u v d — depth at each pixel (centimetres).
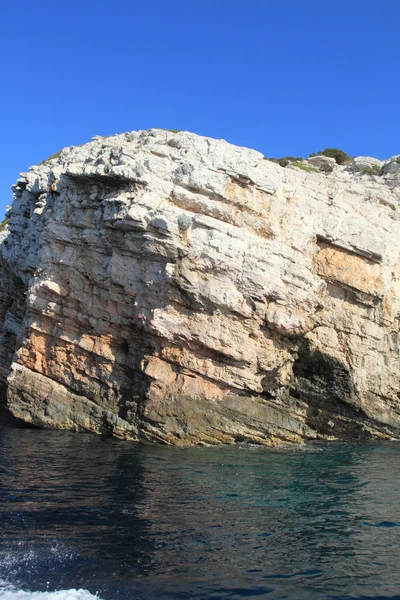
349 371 2944
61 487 1852
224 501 1759
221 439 2681
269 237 2853
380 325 3048
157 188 2814
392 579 1233
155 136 3297
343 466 2317
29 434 2791
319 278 2906
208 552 1349
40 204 3622
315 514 1659
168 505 1697
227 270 2686
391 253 3048
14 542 1368
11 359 3922
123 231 2794
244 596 1143
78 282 2992
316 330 2950
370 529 1541
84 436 2781
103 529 1476
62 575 1205
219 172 2823
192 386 2711
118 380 2884
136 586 1170
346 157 5812
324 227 2948
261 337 2764
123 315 2867
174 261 2703
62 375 3019
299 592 1164
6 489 1806
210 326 2695
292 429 2848
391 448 2766
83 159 3247
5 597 1099
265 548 1386
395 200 3334
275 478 2080
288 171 3072
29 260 3481
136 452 2441
